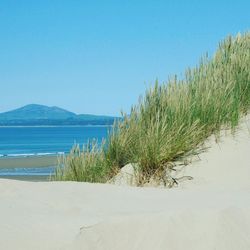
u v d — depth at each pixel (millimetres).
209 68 9523
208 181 7082
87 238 3613
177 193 5363
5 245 3602
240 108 8773
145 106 8438
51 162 24031
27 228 3863
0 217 4082
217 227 3693
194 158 7621
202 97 8375
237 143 7867
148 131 7848
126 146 7988
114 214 4227
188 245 3598
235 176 7109
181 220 3750
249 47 10836
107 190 5188
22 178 16297
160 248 3574
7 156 30438
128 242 3635
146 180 7332
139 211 4355
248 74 9422
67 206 4527
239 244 3639
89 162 7918
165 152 7434
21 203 4488
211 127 8211
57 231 3797
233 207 3969
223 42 10766
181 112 8094
